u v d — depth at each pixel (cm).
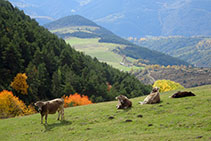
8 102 4859
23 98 7181
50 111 2141
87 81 10731
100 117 2194
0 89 6644
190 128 1545
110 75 16688
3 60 8325
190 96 2548
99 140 1545
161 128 1645
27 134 1944
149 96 2475
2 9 14800
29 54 10444
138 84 15162
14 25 12900
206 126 1516
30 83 8038
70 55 13588
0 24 11612
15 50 8544
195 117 1744
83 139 1639
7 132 2128
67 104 6944
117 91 12519
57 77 9531
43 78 9062
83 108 2931
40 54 10300
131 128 1731
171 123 1702
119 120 1984
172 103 2298
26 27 14200
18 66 8706
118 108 2422
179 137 1370
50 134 1856
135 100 3198
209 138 1267
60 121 2203
